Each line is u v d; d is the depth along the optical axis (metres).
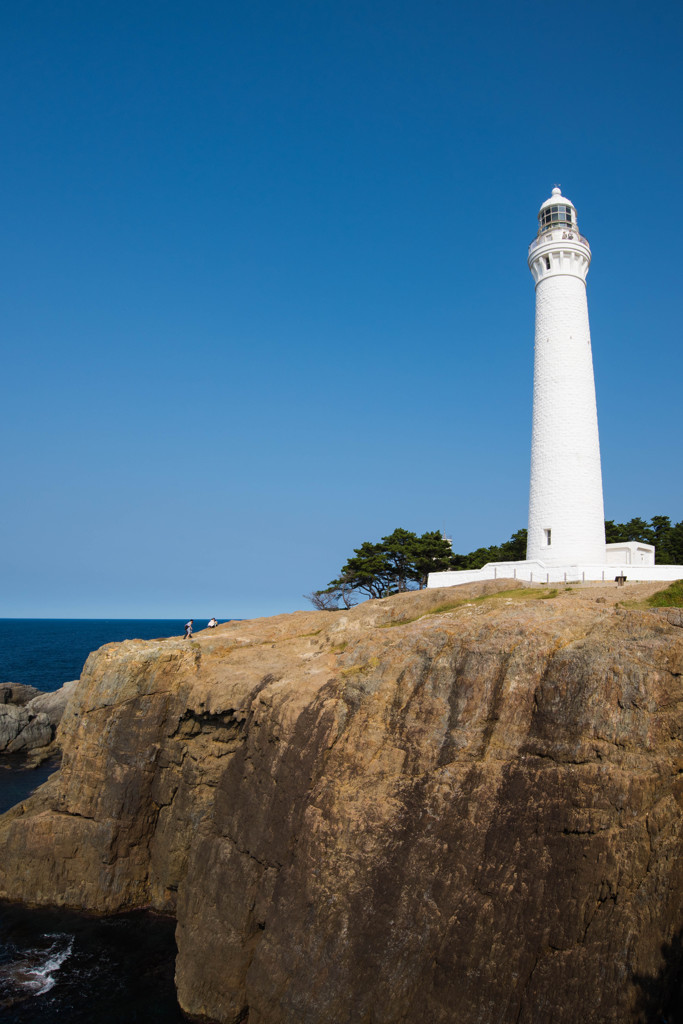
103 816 32.03
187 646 35.31
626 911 18.55
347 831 21.48
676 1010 19.39
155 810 32.84
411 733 22.58
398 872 20.78
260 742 26.08
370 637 27.78
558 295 51.94
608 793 19.05
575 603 25.62
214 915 24.69
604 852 18.66
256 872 23.92
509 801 20.12
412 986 19.91
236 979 23.34
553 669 21.11
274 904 22.28
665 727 19.88
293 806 23.19
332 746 23.33
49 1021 23.41
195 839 27.97
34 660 149.25
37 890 31.81
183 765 31.89
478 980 19.11
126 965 26.89
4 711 60.09
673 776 19.80
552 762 20.00
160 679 33.47
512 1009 18.72
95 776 32.72
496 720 21.55
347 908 20.77
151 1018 23.73
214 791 30.14
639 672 20.14
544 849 19.27
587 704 20.12
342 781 22.52
